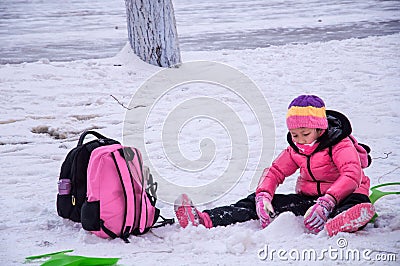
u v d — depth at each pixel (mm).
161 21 15148
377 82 14031
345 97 12742
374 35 21156
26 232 6297
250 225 6352
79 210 6297
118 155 6027
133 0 15281
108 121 11375
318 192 6480
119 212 5957
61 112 11828
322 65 15805
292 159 6613
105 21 27297
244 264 5262
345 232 5859
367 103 12266
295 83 13992
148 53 15312
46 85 13578
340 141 6219
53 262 5242
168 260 5410
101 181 5949
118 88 13523
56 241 6000
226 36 21906
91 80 14102
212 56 16688
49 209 7070
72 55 18562
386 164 8742
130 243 5867
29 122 11234
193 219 6160
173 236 5973
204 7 32062
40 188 8008
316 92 13180
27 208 7039
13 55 18609
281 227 5988
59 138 10680
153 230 6250
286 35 21797
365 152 6438
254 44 19953
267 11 29562
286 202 6492
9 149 9828
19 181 8328
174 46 15328
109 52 19109
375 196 7043
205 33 22750
